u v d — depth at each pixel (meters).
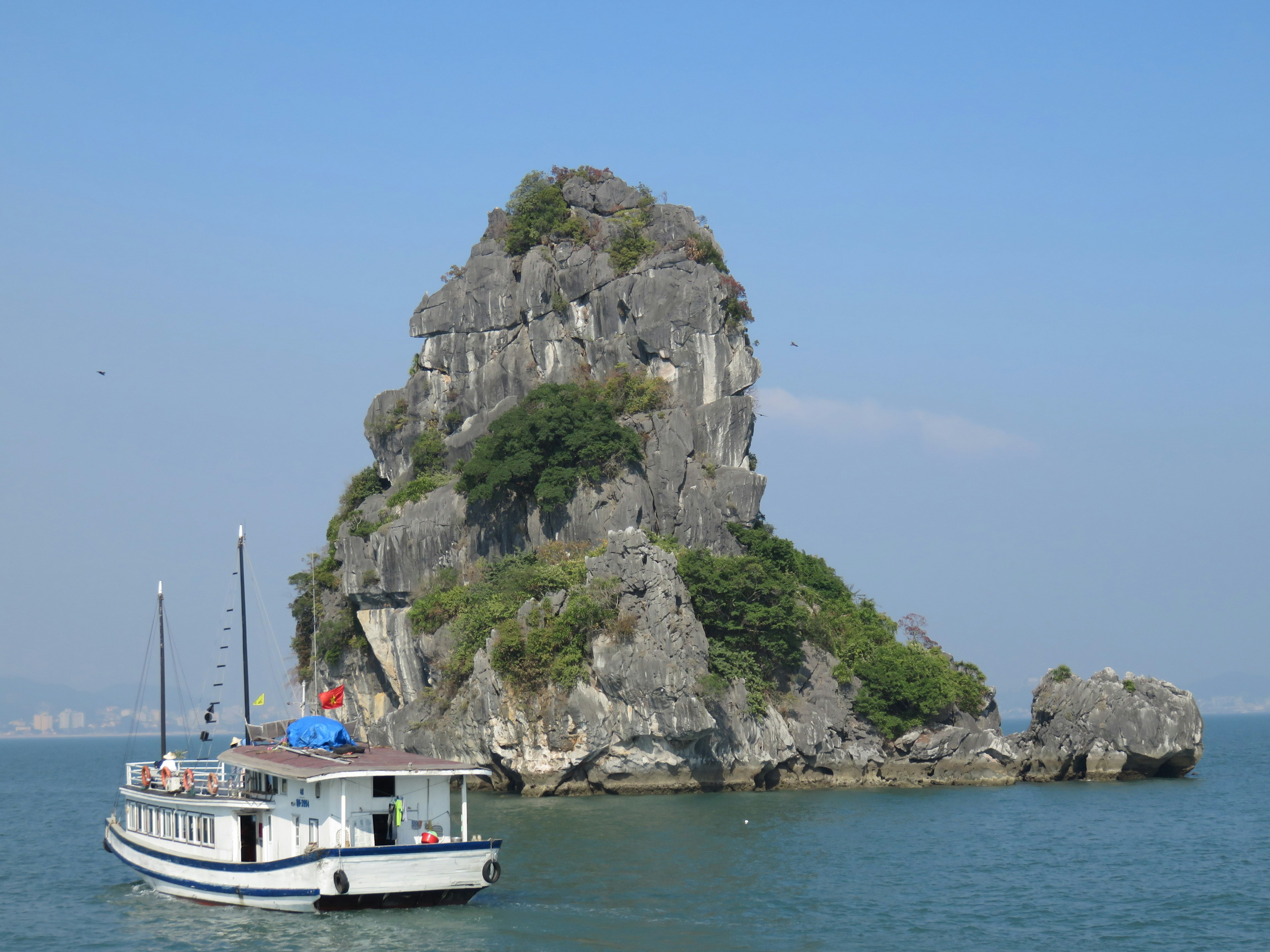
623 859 64.44
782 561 112.12
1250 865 67.25
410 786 53.94
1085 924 53.06
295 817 54.06
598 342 119.50
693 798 92.25
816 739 100.62
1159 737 110.56
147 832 63.41
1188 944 50.03
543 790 93.69
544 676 93.81
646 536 95.38
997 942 49.66
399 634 110.62
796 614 102.12
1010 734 116.38
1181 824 82.94
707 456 113.44
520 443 110.44
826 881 59.91
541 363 121.19
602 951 46.38
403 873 51.03
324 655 121.19
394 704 116.31
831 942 48.59
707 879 59.56
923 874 62.78
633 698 91.31
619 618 93.38
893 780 104.06
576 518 108.56
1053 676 114.94
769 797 93.31
